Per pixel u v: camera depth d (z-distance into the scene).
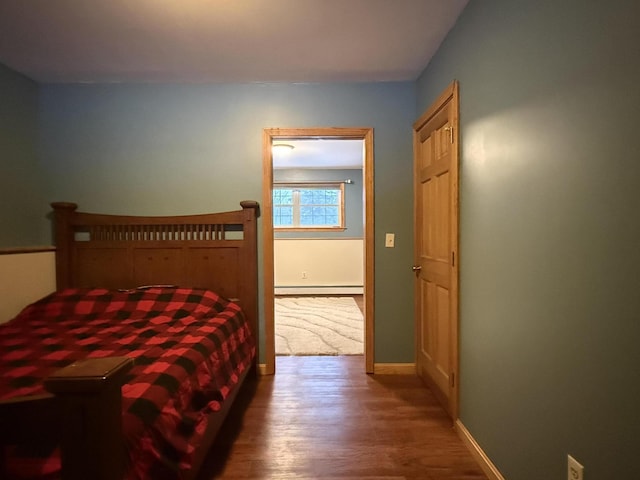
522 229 1.43
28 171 2.81
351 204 6.74
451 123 2.15
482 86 1.77
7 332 2.07
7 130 2.62
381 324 3.01
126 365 0.85
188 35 2.24
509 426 1.54
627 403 0.93
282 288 6.45
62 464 0.77
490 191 1.70
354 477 1.73
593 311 1.05
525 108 1.40
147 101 2.95
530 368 1.38
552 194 1.23
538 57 1.31
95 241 2.89
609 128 0.98
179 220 2.89
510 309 1.52
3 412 0.76
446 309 2.32
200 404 1.58
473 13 1.87
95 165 2.94
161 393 1.28
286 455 1.90
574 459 1.14
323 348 3.59
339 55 2.53
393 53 2.51
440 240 2.41
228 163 2.98
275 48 2.42
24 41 2.28
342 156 5.64
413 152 2.98
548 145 1.25
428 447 1.97
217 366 1.87
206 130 2.97
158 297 2.60
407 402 2.49
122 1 1.89
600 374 1.02
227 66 2.67
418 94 2.91
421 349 2.87
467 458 1.87
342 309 5.29
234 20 2.09
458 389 2.09
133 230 2.93
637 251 0.89
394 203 3.00
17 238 2.70
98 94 2.93
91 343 1.85
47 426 0.77
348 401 2.51
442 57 2.36
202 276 2.90
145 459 1.09
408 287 3.01
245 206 2.84
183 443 1.30
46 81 2.88
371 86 2.99
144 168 2.95
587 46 1.06
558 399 1.21
